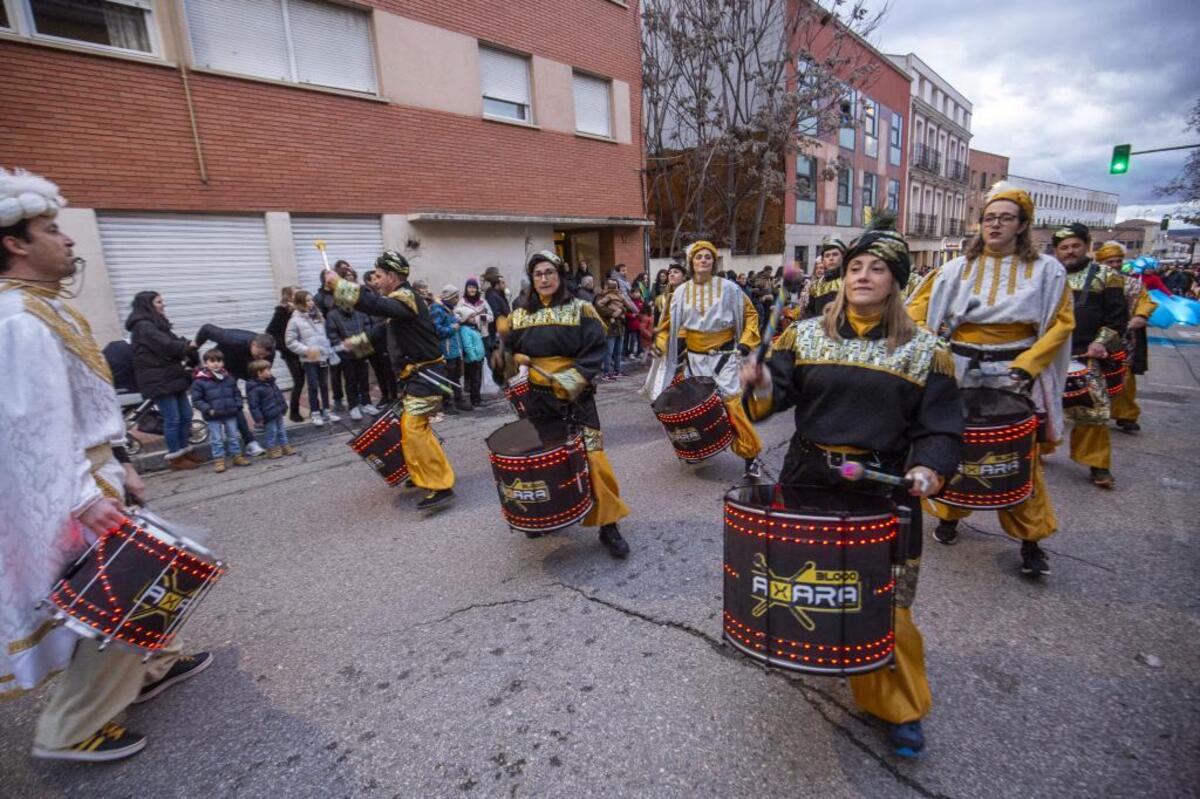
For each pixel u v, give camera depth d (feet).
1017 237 11.00
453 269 34.09
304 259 28.58
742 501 6.42
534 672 8.83
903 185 99.60
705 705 7.99
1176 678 8.18
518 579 11.57
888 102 89.61
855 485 6.77
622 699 8.17
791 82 53.11
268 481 18.11
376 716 8.11
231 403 19.27
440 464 14.92
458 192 33.99
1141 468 16.33
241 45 25.88
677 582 11.19
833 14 50.16
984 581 10.87
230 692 8.71
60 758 7.34
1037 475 10.44
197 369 19.51
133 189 23.31
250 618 10.63
